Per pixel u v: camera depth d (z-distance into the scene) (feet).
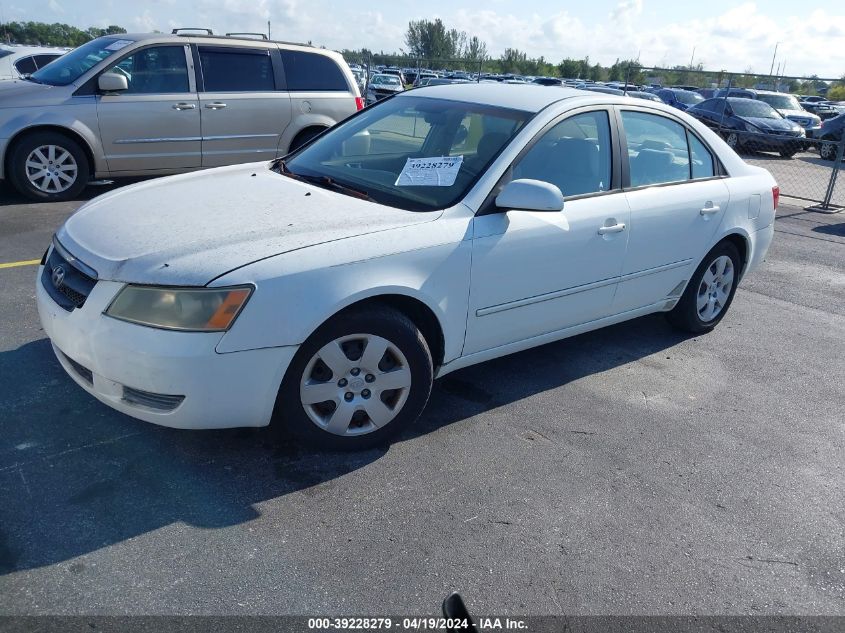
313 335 9.87
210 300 9.08
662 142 14.83
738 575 9.05
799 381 15.11
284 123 28.73
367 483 10.23
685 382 14.61
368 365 10.50
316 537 9.04
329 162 13.57
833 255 26.32
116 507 9.29
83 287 9.73
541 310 12.75
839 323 18.90
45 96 24.71
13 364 12.81
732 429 12.82
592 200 13.10
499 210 11.64
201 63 26.99
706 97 80.28
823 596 8.81
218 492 9.76
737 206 16.10
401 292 10.41
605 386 14.11
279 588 8.16
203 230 10.19
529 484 10.57
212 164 27.86
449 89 14.60
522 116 12.66
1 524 8.82
